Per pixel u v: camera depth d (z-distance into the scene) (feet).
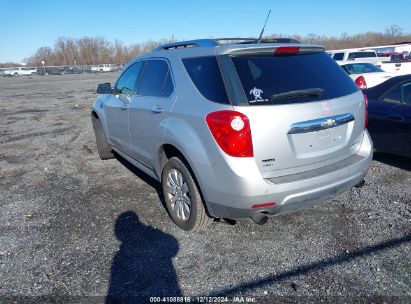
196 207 11.02
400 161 17.90
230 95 9.45
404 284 8.93
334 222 12.09
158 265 10.19
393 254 10.14
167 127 11.28
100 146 19.71
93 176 17.74
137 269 10.04
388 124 16.62
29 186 16.76
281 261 10.12
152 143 12.68
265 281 9.34
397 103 16.57
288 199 9.57
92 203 14.49
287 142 9.49
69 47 307.17
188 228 11.71
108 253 10.87
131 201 14.51
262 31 11.59
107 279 9.66
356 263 9.85
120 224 12.64
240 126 9.07
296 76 10.12
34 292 9.24
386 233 11.23
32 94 70.90
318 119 9.82
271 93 9.52
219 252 10.68
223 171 9.43
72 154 22.06
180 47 12.84
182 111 10.71
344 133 10.73
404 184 14.98
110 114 16.66
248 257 10.38
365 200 13.62
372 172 16.55
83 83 104.37
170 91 11.75
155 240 11.50
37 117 38.19
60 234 12.12
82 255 10.82
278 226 11.98
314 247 10.70
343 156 10.94
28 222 13.08
